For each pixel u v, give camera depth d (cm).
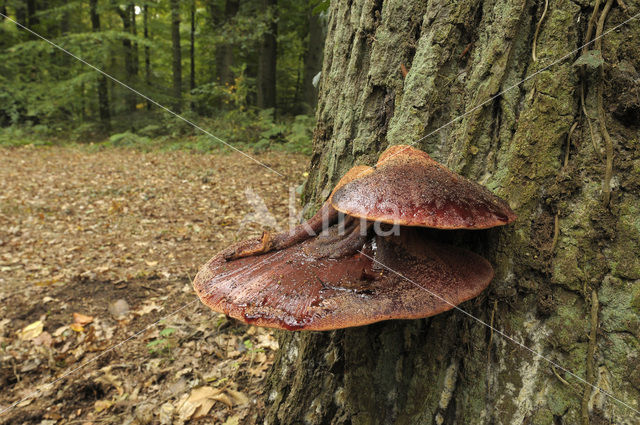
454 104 37
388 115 41
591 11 32
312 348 44
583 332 32
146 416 56
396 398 40
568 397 32
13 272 100
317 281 31
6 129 338
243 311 31
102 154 269
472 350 36
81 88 374
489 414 35
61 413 58
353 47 43
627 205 31
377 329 40
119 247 117
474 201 29
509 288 34
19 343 72
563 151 33
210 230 130
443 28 37
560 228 33
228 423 55
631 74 31
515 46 35
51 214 146
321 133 48
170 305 84
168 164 223
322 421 43
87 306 84
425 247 34
